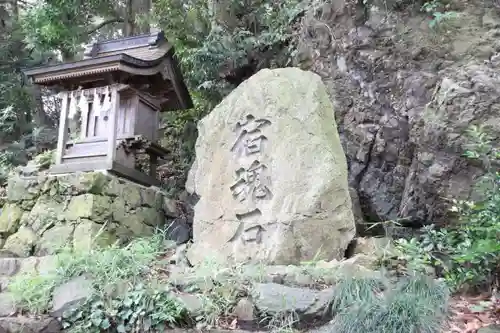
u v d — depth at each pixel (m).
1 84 10.37
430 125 5.04
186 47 8.52
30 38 9.88
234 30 8.01
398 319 2.79
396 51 5.95
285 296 3.35
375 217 5.97
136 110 6.38
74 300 3.63
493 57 5.20
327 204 4.18
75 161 5.93
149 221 6.09
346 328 2.93
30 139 10.05
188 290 3.67
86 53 6.94
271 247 4.19
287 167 4.39
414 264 3.71
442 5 5.77
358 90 6.32
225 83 8.22
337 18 6.62
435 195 5.07
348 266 3.65
